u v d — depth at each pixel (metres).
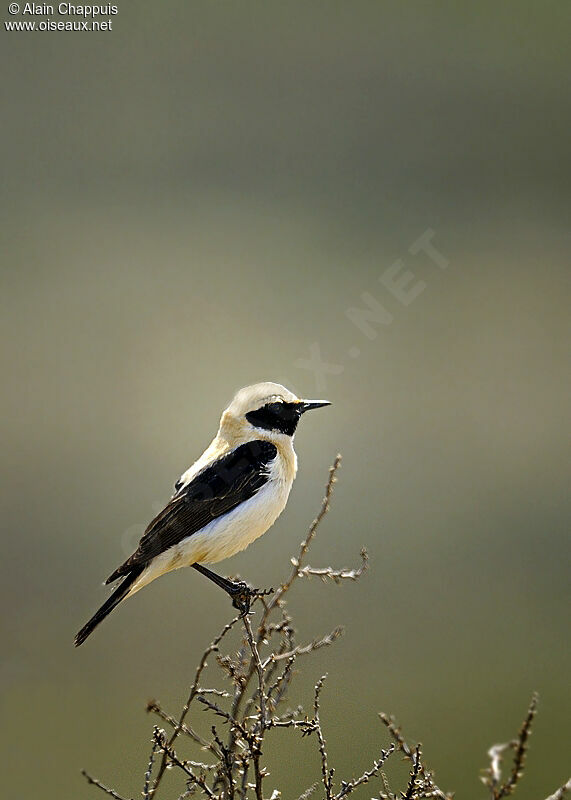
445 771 16.62
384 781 7.23
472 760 16.86
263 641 7.50
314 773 14.20
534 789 16.23
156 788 6.88
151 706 6.87
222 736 14.53
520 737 5.63
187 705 6.90
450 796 6.67
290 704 15.64
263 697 7.06
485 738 17.14
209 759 14.04
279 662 8.27
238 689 7.36
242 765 6.93
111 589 9.47
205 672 17.47
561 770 16.55
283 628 7.51
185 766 6.94
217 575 9.62
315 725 7.21
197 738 7.04
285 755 14.40
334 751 15.02
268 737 14.51
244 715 7.30
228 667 7.30
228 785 6.97
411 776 6.71
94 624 9.12
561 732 17.34
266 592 8.22
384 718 6.85
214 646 6.95
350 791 7.18
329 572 7.80
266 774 6.91
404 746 6.74
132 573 9.31
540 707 17.94
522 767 5.66
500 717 17.47
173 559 9.36
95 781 7.00
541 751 16.81
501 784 5.63
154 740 7.02
